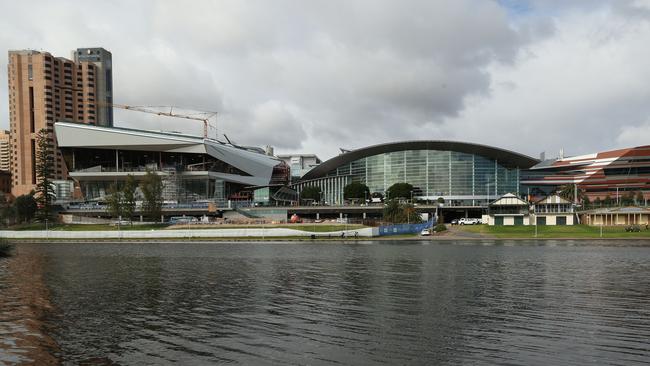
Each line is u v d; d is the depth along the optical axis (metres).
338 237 85.31
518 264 45.19
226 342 20.17
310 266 44.72
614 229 94.88
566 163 195.88
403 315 24.61
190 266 45.84
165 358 18.20
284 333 21.44
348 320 23.66
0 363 17.72
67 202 144.75
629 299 28.34
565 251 59.28
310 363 17.55
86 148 155.00
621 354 18.34
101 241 85.00
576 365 17.23
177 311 25.94
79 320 24.11
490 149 168.50
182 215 136.25
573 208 108.38
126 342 20.27
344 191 174.88
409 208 108.88
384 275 38.38
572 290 31.30
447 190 174.75
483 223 119.75
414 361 17.70
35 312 25.97
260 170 185.38
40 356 18.53
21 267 46.19
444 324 22.78
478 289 31.78
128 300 29.06
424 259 50.12
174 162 163.88
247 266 45.28
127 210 111.31
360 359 17.94
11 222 121.31
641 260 48.44
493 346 19.39
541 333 21.20
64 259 53.84
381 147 179.25
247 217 133.62
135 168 158.62
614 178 179.88
